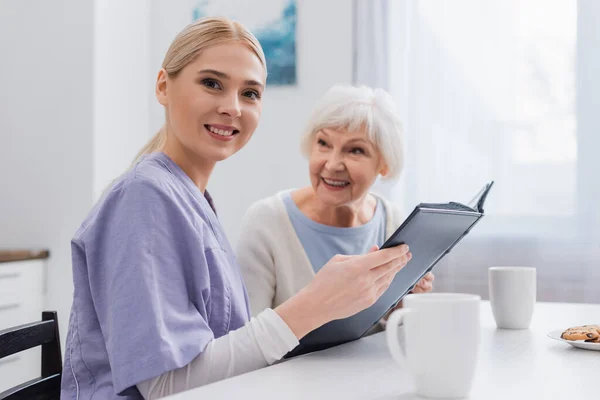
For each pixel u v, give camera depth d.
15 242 2.49
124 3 2.64
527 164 2.37
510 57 2.40
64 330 2.41
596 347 0.84
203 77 0.87
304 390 0.64
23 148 2.50
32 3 2.51
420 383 0.61
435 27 2.48
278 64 2.68
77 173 2.45
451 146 2.45
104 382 0.77
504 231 2.37
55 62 2.49
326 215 1.39
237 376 0.70
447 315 0.59
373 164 1.30
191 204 0.85
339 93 1.29
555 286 2.31
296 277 1.37
